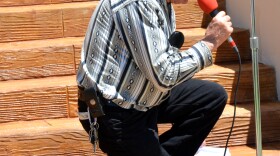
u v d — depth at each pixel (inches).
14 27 245.1
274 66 234.2
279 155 209.9
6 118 217.5
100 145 154.0
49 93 219.5
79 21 249.4
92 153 207.5
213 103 158.7
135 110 148.6
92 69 147.3
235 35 245.6
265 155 209.8
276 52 232.1
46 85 220.2
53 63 234.4
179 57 145.1
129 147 149.1
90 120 150.2
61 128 206.8
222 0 263.7
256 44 158.9
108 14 144.4
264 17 237.0
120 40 144.0
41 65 233.9
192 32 247.8
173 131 161.9
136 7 140.3
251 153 211.5
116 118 148.0
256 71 160.1
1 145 203.9
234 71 229.8
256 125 163.3
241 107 225.1
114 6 142.6
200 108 159.5
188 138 160.2
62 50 234.7
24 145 204.8
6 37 245.0
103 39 145.2
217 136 216.1
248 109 221.6
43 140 205.5
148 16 140.7
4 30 244.4
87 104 148.1
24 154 205.3
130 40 141.4
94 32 146.7
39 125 211.8
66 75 235.9
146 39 140.0
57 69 235.1
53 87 219.5
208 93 158.9
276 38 231.0
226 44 244.2
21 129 207.5
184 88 160.2
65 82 223.9
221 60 245.1
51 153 206.1
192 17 256.8
